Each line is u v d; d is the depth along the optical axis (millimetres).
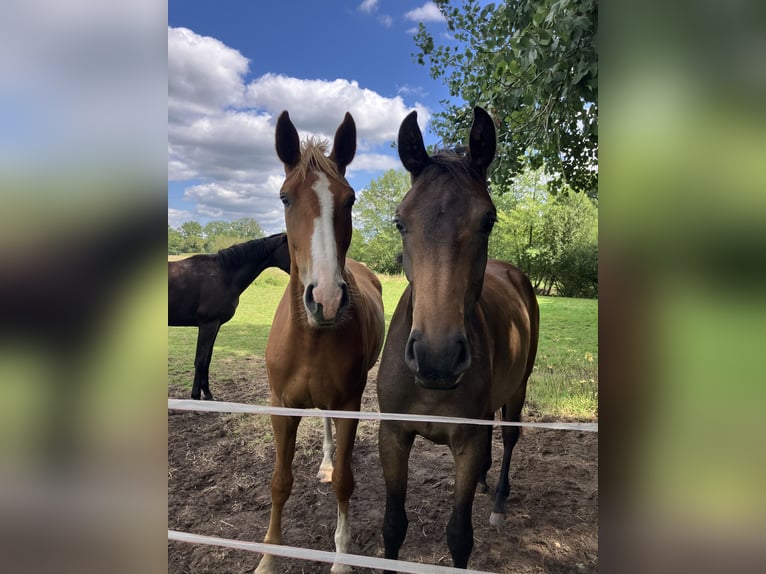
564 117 3299
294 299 2223
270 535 2334
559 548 2525
